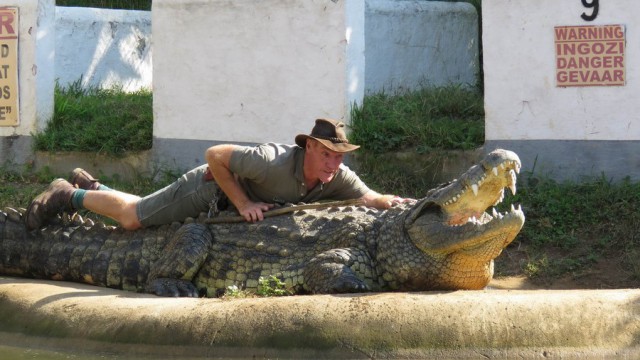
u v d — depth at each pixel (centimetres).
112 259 916
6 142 1381
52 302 782
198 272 887
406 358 670
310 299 716
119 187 1283
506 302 696
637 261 984
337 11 1201
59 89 1555
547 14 1127
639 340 686
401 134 1208
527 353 673
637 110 1107
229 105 1276
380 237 833
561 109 1131
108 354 720
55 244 943
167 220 927
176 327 712
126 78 1823
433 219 796
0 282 884
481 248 772
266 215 888
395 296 714
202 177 917
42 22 1366
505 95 1148
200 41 1286
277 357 684
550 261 1011
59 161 1354
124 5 2081
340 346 678
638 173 1111
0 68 1378
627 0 1102
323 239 856
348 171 905
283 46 1239
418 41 1625
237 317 706
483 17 1152
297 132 1238
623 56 1106
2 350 748
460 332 678
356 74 1232
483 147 1158
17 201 1238
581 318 690
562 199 1093
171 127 1306
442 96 1391
